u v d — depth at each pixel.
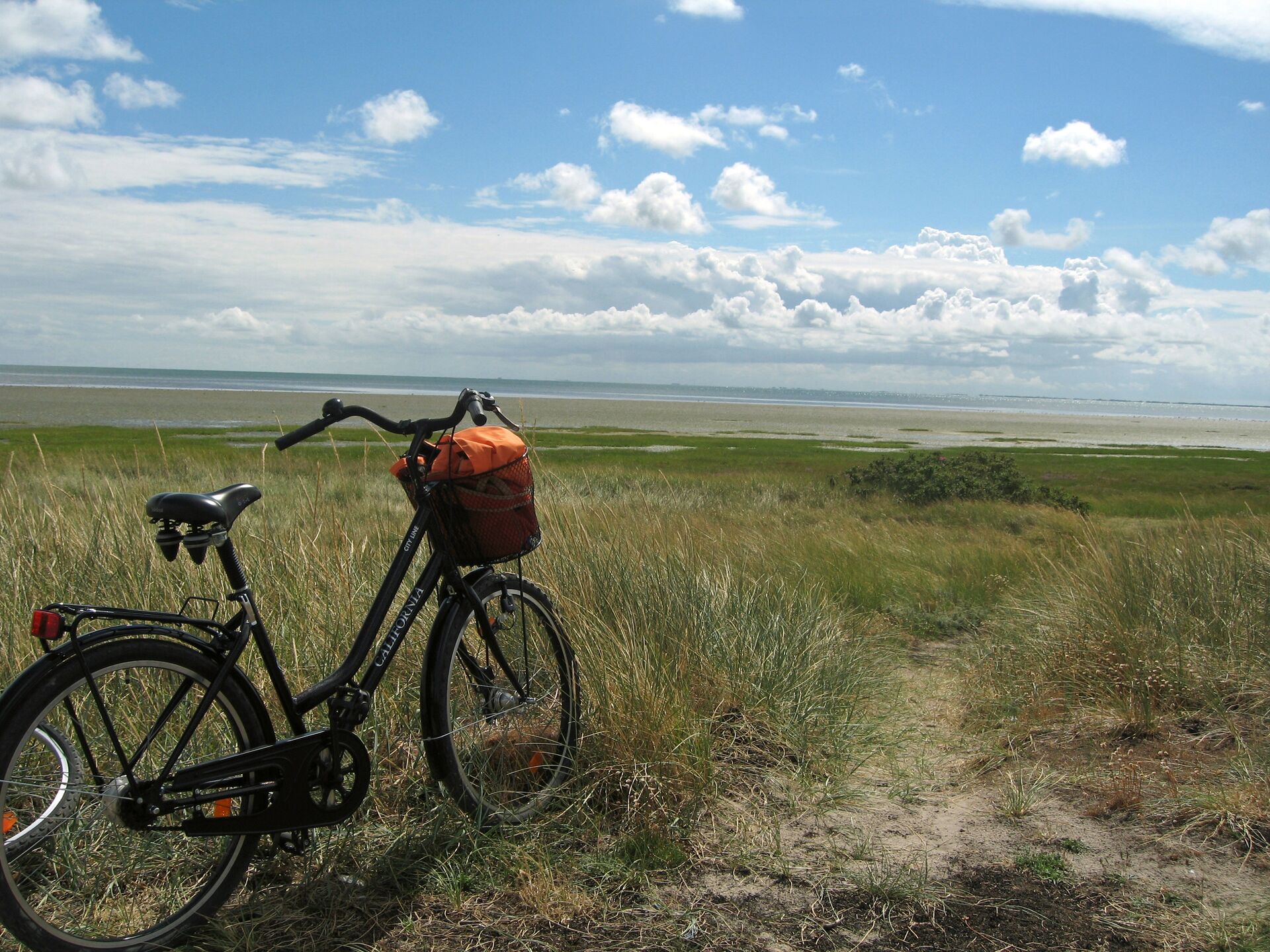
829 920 2.45
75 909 2.36
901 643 6.18
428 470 2.78
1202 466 36.00
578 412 82.44
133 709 2.76
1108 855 2.81
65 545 4.16
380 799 2.96
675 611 4.30
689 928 2.39
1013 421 99.56
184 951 2.26
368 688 2.63
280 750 2.39
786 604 5.20
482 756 2.97
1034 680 4.61
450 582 2.86
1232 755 3.53
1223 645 4.62
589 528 5.32
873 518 15.10
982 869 2.74
